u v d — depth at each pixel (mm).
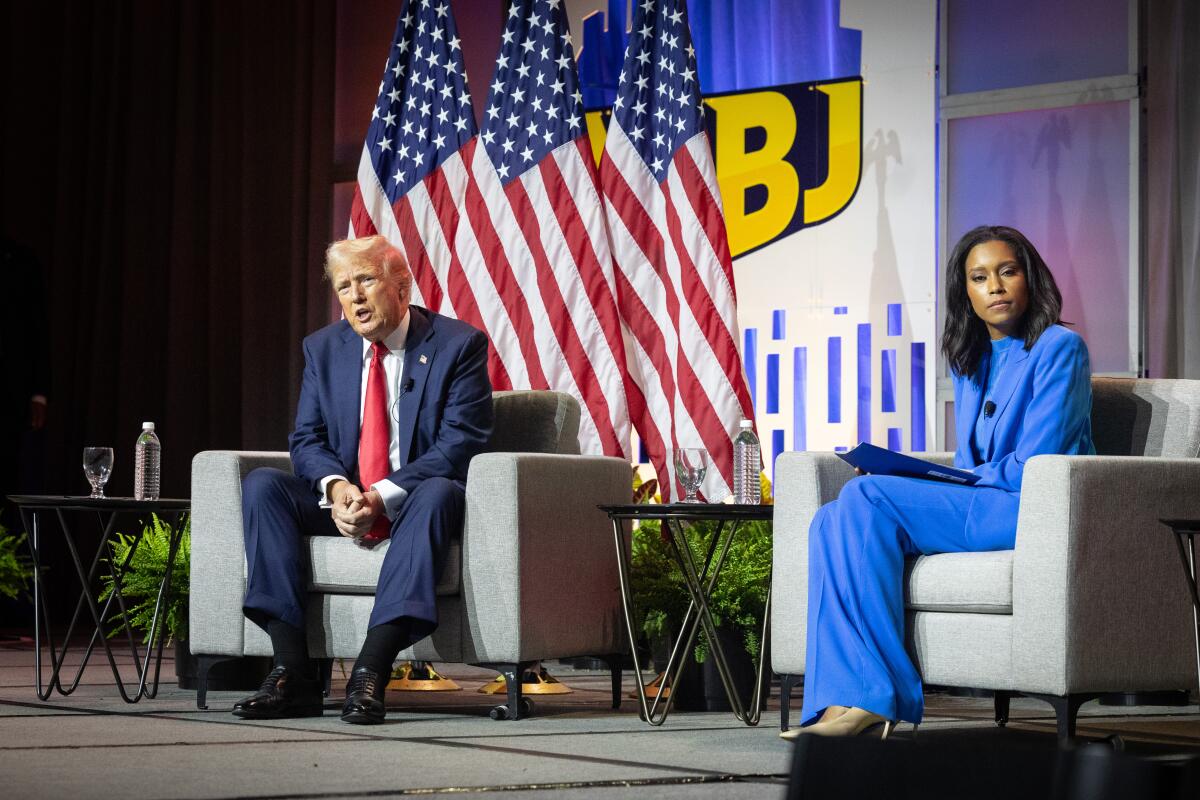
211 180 9352
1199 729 4266
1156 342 7059
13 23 9820
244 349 9180
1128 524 3516
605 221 6859
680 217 6785
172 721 4109
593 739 3766
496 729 3994
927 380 7539
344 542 4395
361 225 7129
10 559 6043
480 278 6883
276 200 9227
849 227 7777
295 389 9062
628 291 6848
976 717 4602
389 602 4160
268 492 4398
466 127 7109
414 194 7090
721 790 2842
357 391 4680
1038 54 7418
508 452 4730
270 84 9273
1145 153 7145
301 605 4336
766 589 4770
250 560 4363
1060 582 3434
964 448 4105
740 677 4777
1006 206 7449
